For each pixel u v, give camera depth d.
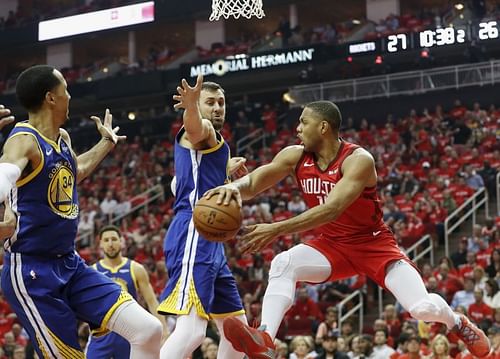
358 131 22.66
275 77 26.22
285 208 18.16
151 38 32.44
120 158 25.69
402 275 4.71
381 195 17.31
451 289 12.25
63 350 4.04
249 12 9.72
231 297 5.30
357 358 10.11
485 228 14.25
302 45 24.50
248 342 4.20
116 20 28.38
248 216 18.09
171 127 26.69
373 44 23.58
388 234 4.90
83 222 20.58
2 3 34.31
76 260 4.23
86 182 23.98
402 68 23.50
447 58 23.81
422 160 19.08
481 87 21.80
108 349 7.09
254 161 22.50
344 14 30.17
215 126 5.33
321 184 4.70
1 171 3.74
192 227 5.07
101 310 4.12
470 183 16.88
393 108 22.52
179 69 26.31
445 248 14.70
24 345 13.26
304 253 4.77
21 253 4.02
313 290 13.63
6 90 31.61
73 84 27.95
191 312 4.95
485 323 10.33
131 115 29.64
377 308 13.62
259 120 26.06
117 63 30.19
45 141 4.06
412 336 9.48
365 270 4.84
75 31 28.95
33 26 29.62
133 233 18.59
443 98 22.09
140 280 7.70
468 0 24.78
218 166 5.23
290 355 10.34
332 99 23.27
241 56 25.36
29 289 4.00
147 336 4.09
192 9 27.30
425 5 28.89
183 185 5.20
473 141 19.50
